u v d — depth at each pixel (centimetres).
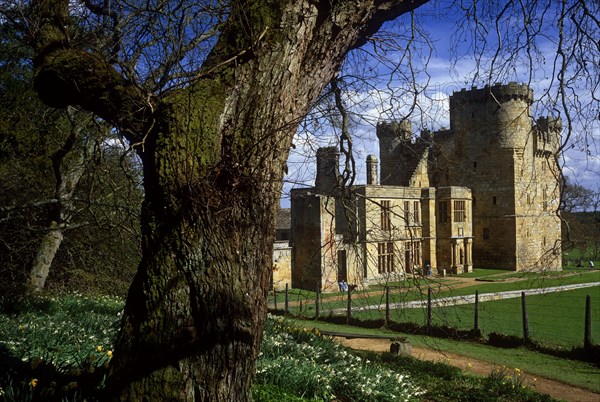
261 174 365
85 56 369
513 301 2867
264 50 371
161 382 327
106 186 888
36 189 1197
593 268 4759
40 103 1155
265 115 369
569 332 1908
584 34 457
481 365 1377
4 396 398
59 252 1420
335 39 414
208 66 378
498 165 4841
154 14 561
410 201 4225
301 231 3325
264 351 818
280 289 3216
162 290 338
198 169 344
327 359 904
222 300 340
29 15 479
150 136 360
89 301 1145
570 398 1096
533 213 5006
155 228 351
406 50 525
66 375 464
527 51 511
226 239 348
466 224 4766
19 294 1064
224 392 338
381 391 783
